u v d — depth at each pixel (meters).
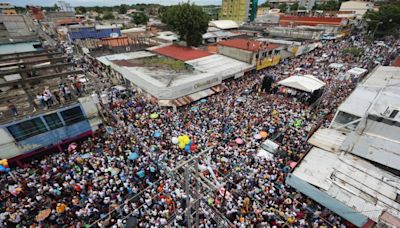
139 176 15.44
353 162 14.27
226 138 19.50
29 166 17.20
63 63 22.30
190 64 33.00
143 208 13.43
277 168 16.27
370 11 71.19
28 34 44.56
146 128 21.06
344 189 12.56
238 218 12.70
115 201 13.89
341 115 17.84
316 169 14.10
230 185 14.81
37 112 16.94
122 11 148.12
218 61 36.06
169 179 14.84
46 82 21.66
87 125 20.28
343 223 12.80
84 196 14.16
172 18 43.97
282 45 40.00
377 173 13.42
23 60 23.05
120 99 27.39
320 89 26.89
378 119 14.68
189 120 22.33
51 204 13.71
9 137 15.98
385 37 61.06
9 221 12.55
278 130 21.09
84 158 17.19
